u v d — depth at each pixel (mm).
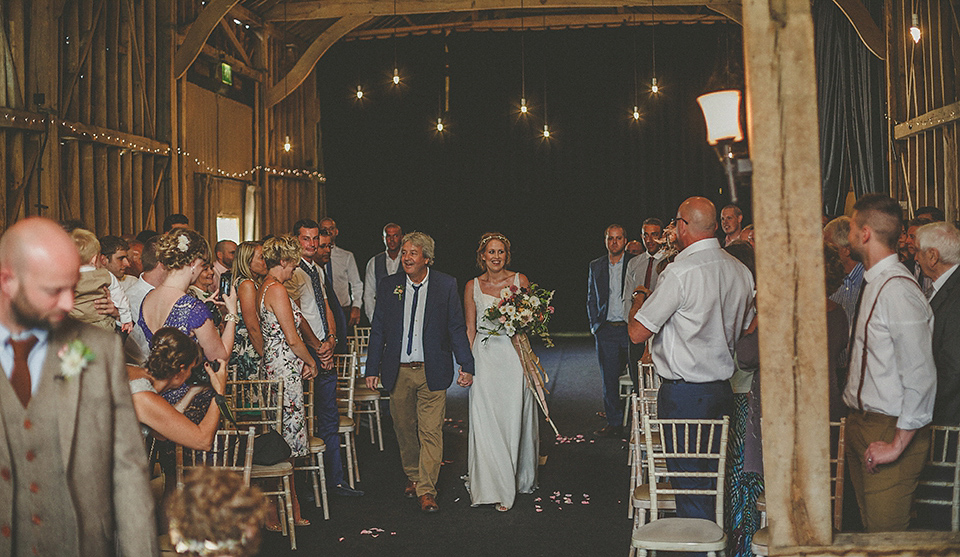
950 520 3105
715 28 13070
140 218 8711
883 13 9312
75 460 1894
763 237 2279
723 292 3566
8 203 6668
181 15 9414
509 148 13859
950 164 7844
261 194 11555
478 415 5055
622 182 13641
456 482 5672
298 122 13102
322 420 5293
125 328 4086
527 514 4902
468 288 5262
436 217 14055
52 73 7070
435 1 11023
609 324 6992
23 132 6852
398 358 5059
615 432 7039
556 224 13953
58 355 1876
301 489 5324
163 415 2840
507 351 5086
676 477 3668
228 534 1563
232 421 3555
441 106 13828
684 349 3602
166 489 3547
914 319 2729
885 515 2850
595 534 4520
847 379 3049
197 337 3514
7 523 1854
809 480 2287
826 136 10125
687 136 13344
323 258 6230
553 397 8875
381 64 13836
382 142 13961
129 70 8539
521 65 13656
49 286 1769
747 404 3834
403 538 4480
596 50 13484
